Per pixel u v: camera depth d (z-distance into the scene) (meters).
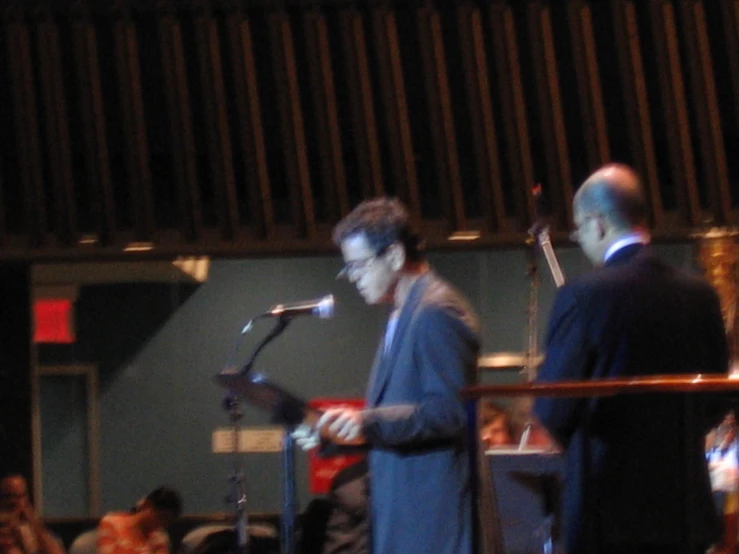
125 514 13.73
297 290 17.56
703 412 6.69
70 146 13.91
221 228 13.73
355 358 17.58
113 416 17.97
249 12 13.52
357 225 7.78
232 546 12.47
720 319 6.98
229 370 8.21
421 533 7.34
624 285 6.68
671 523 6.57
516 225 13.70
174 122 13.60
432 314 7.40
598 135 13.50
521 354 16.61
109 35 13.61
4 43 13.50
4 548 13.14
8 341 14.03
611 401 6.61
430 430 7.17
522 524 8.02
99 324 17.88
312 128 13.92
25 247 13.86
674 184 13.58
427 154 13.89
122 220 14.05
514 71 13.50
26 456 13.95
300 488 16.98
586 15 13.31
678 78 13.43
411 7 13.44
